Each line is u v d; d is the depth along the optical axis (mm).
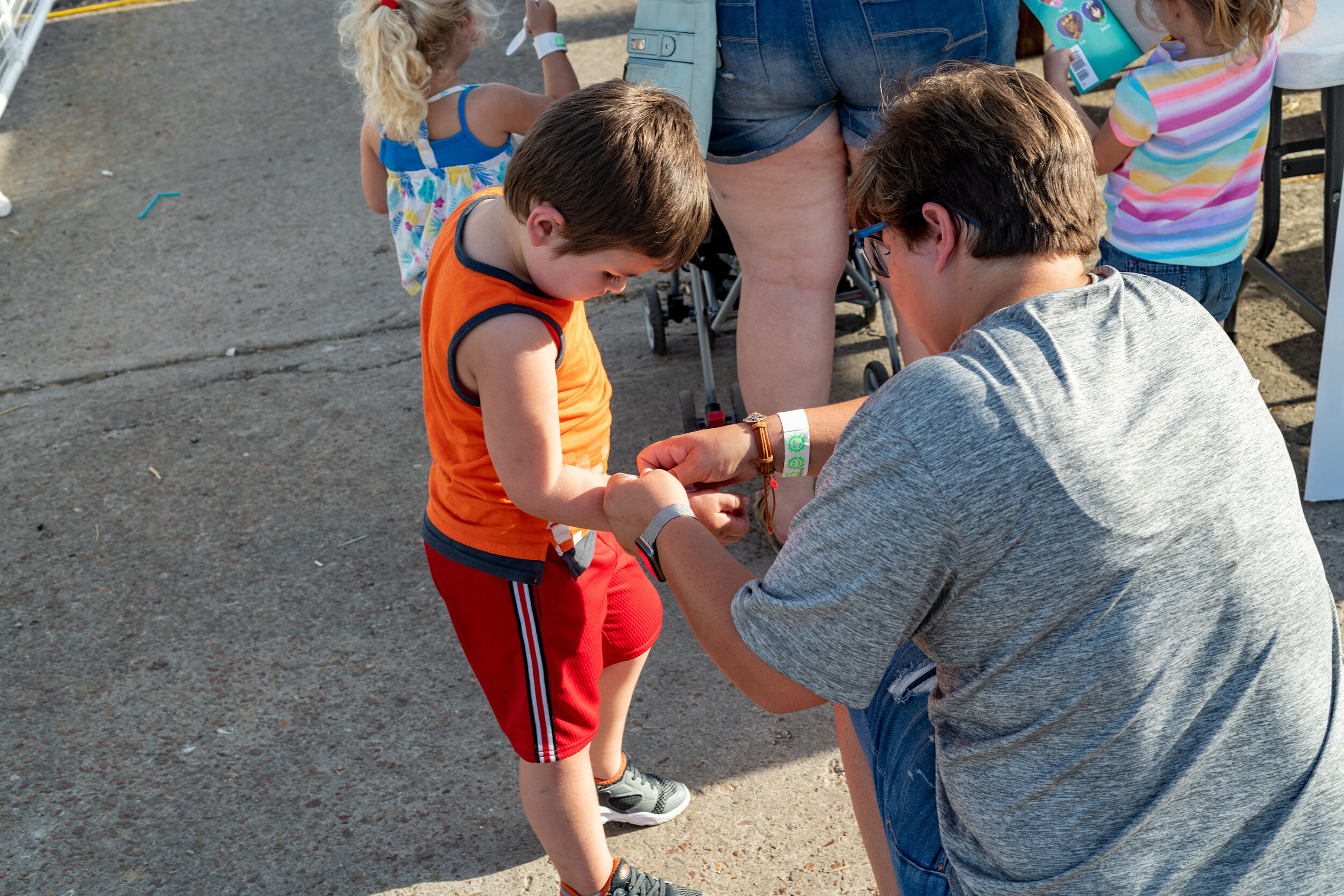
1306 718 1182
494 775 2428
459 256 1607
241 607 2939
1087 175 1260
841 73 2367
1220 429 1171
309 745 2521
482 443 1680
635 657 2062
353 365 3961
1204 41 2617
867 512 1153
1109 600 1124
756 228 2650
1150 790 1169
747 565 2973
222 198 5188
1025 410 1123
